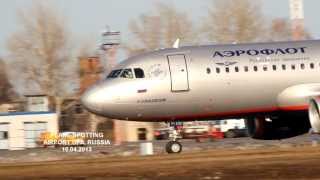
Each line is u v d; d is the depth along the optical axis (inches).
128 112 4490.7
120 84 4473.4
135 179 2787.9
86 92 4547.2
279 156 3503.9
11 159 5428.2
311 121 4463.6
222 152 4271.7
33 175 3048.7
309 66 4569.4
